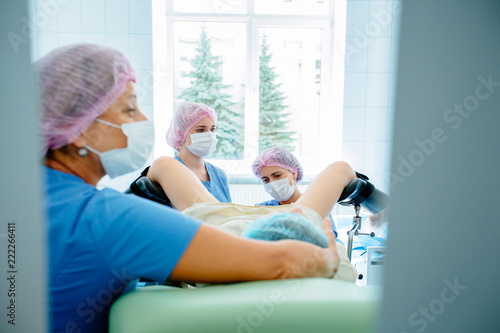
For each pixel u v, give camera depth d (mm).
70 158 735
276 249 713
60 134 688
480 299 521
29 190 475
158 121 3240
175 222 664
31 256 486
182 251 651
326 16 3307
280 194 1721
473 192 507
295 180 1789
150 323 581
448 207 508
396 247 508
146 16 2984
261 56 3523
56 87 675
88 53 708
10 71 458
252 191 3195
